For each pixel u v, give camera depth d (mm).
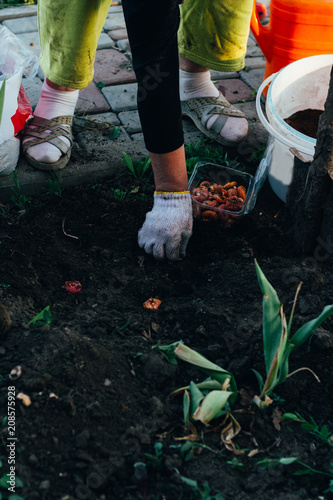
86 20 1954
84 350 1409
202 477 1234
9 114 2068
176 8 1492
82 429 1260
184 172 1838
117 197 2232
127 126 2598
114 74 2943
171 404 1387
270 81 2199
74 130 2506
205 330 1611
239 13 2176
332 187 1714
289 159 2066
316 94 2373
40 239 1988
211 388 1332
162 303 1767
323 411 1419
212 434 1327
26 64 2223
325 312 1257
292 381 1453
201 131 2555
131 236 2053
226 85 2943
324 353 1542
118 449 1254
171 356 1489
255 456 1296
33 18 3402
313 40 2484
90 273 1885
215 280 1882
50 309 1710
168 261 1941
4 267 1771
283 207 2246
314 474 1262
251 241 2037
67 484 1166
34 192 2256
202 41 2299
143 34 1478
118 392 1372
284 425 1373
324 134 1635
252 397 1413
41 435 1223
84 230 2082
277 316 1301
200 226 2092
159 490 1204
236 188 2160
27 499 1115
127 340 1557
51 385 1312
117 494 1183
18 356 1396
